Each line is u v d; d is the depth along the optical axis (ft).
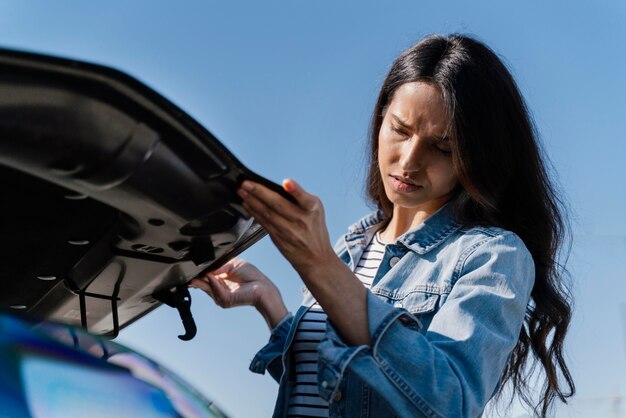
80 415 3.52
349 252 7.47
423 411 5.42
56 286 6.01
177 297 6.48
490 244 6.40
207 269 6.37
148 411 3.78
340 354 5.35
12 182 4.89
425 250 6.68
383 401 6.28
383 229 7.59
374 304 5.57
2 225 5.30
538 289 7.11
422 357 5.47
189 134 4.68
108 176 4.69
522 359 7.30
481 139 6.57
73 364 3.76
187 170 4.84
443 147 6.56
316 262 5.41
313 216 5.23
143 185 4.77
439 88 6.55
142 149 4.64
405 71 6.84
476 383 5.68
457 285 6.24
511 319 6.11
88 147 4.53
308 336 6.84
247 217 5.47
